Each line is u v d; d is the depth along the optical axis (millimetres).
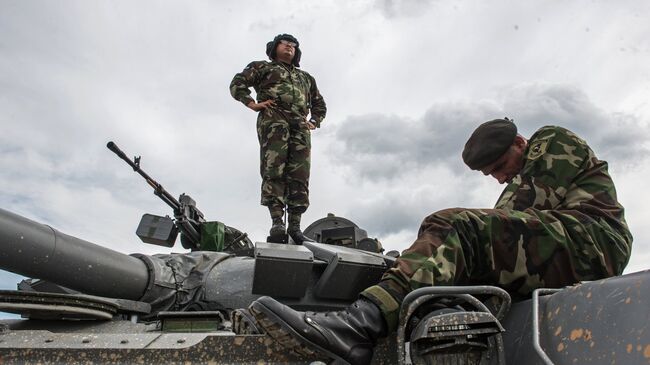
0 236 3832
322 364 2271
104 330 3783
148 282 4590
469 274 2701
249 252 5656
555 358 2150
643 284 1932
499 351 2258
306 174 6391
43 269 4094
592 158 3131
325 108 7152
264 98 6488
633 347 1854
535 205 2992
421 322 2293
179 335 2529
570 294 2221
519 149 3445
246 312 2682
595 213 2920
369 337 2396
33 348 2361
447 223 2682
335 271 3891
